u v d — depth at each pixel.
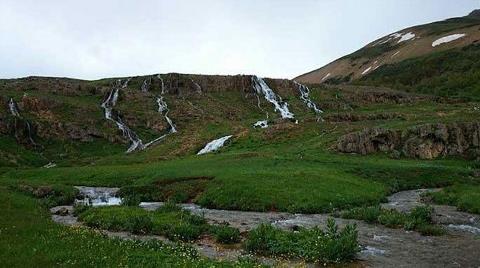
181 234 27.67
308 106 138.38
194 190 48.47
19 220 26.75
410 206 42.28
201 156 77.44
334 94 149.62
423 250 24.97
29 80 141.12
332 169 57.03
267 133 91.62
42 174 67.56
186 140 97.50
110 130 106.06
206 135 99.06
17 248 19.39
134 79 155.38
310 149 76.00
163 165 67.25
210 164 63.47
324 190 45.06
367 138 73.88
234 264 19.34
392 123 85.19
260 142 87.88
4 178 62.84
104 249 20.38
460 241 27.39
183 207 43.06
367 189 48.53
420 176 59.16
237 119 124.31
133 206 38.91
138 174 60.66
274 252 23.58
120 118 114.62
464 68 195.62
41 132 99.12
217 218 36.09
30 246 19.97
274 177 49.12
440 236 28.89
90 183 59.84
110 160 83.25
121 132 106.31
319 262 21.98
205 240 27.19
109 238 23.81
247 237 27.52
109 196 50.50
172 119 118.44
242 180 47.59
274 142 87.00
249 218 36.09
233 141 90.31
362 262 22.25
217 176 51.25
